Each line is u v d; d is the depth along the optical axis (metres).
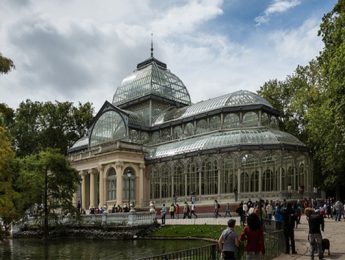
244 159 69.38
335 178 62.62
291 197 61.06
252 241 17.69
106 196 79.12
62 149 112.31
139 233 54.03
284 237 27.97
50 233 59.66
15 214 39.91
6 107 32.97
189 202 68.56
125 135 83.31
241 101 74.69
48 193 60.38
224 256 17.52
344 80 35.75
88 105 120.19
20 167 59.00
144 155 79.50
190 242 45.25
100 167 79.94
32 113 114.69
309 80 80.44
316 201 57.06
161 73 96.38
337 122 37.56
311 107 65.56
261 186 62.94
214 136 70.62
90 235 57.59
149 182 78.06
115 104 98.69
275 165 64.94
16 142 110.75
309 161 66.38
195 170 69.50
